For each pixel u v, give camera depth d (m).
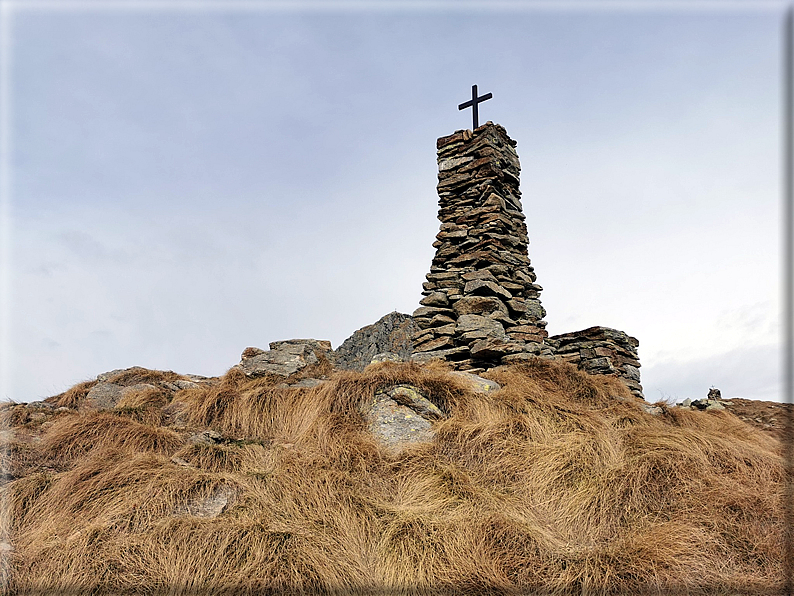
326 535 5.40
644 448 6.46
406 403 7.22
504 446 6.48
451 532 5.32
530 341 9.65
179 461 6.75
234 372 9.62
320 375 10.00
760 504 5.69
